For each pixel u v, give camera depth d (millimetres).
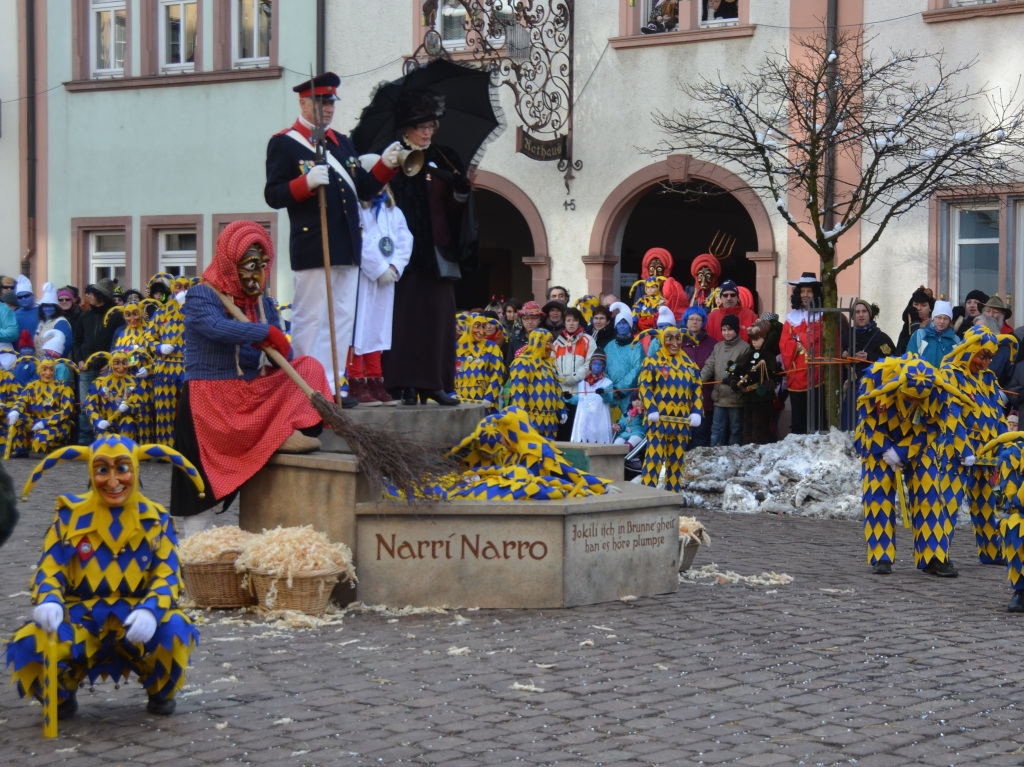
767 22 18094
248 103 22172
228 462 8719
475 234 9641
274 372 8812
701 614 8344
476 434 9102
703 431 15711
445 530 8430
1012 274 16703
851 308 14609
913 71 17094
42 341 19734
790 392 15281
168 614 5895
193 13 22906
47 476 16016
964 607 8789
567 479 8953
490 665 6969
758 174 16984
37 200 23969
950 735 5840
